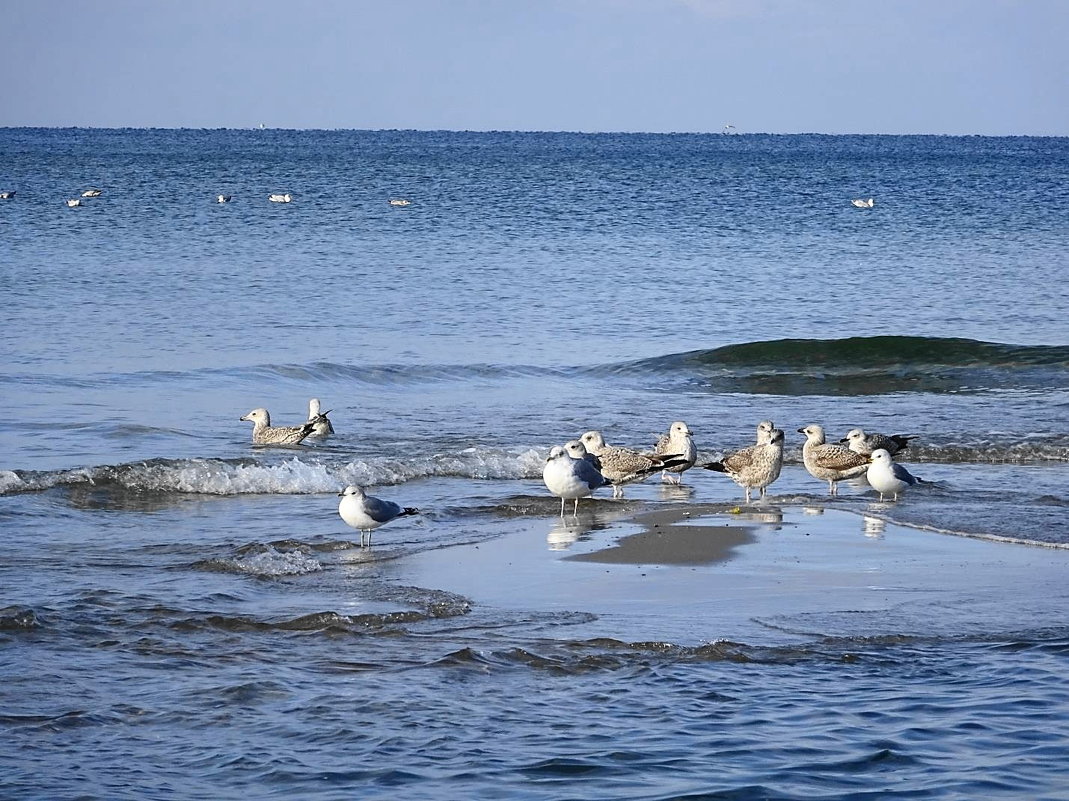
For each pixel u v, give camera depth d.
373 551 20.14
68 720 13.21
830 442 29.08
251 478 24.86
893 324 50.12
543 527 21.86
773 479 24.14
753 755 12.51
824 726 13.23
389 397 35.38
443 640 15.73
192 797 11.52
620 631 16.09
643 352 43.88
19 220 84.31
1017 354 41.75
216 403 33.78
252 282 57.22
